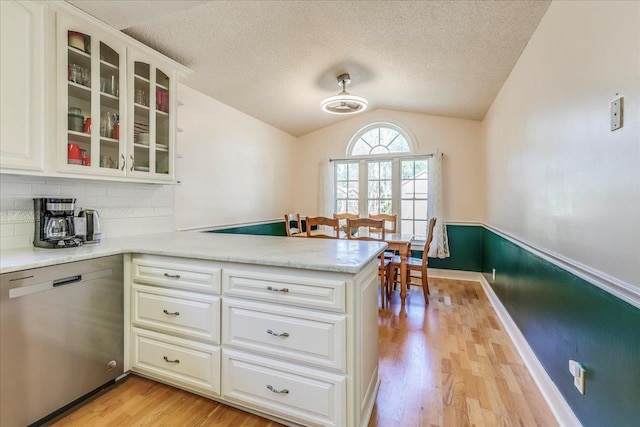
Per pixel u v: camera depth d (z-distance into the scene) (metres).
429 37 2.53
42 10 1.63
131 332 1.91
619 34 1.14
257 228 4.33
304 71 3.17
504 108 3.11
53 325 1.52
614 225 1.16
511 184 2.80
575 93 1.52
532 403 1.73
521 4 1.96
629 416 1.05
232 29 2.35
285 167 5.10
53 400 1.53
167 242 2.08
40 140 1.64
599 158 1.28
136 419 1.59
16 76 1.55
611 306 1.17
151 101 2.25
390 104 4.50
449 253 4.64
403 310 3.26
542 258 1.92
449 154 4.63
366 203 5.08
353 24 2.39
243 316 1.58
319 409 1.43
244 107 3.88
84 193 2.13
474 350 2.36
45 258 1.50
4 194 1.74
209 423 1.56
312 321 1.43
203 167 3.34
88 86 1.86
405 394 1.82
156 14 1.80
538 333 1.97
